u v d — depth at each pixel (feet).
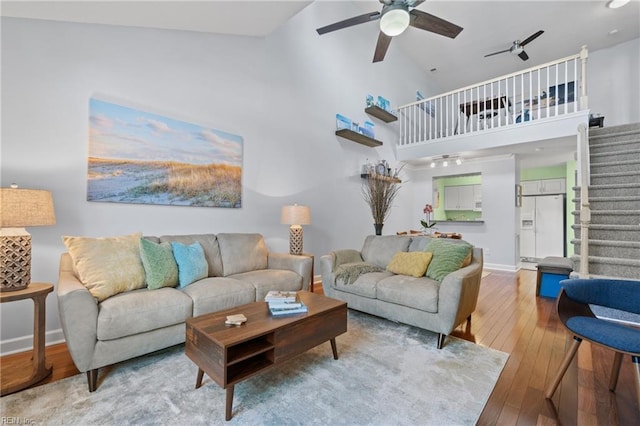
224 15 8.85
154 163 9.20
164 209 9.46
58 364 6.56
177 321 6.76
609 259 9.87
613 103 19.95
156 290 7.13
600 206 11.63
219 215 10.85
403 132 21.33
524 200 25.35
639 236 10.23
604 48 20.20
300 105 13.98
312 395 5.52
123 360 6.07
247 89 11.78
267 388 5.74
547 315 10.10
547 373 6.31
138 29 8.95
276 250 12.84
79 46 7.91
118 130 8.52
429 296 7.77
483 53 21.47
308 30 14.48
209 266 9.18
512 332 8.59
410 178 22.67
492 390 5.70
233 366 5.38
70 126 7.75
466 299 7.80
